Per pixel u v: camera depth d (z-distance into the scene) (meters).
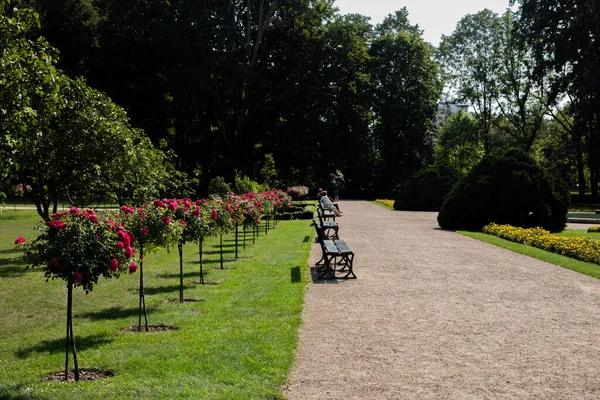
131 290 10.09
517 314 8.03
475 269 12.12
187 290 9.86
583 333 7.02
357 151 54.47
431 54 58.84
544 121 55.34
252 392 4.82
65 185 15.09
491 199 21.16
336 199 32.25
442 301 8.90
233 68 42.34
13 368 5.70
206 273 11.78
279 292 9.43
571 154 49.91
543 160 51.00
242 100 45.44
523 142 51.62
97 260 5.67
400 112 56.41
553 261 13.04
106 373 5.52
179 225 8.47
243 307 8.34
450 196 22.02
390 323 7.45
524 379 5.31
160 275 11.71
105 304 8.91
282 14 47.72
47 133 13.92
